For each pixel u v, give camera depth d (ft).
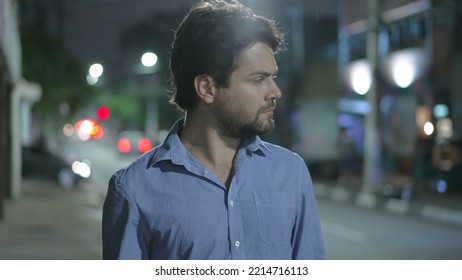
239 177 8.06
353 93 112.78
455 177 79.36
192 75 8.13
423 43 93.97
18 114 69.15
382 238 48.47
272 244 7.98
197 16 8.20
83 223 52.13
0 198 50.80
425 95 93.66
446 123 88.84
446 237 49.39
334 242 46.29
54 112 113.80
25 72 104.68
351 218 61.26
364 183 81.20
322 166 110.42
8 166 66.03
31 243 40.65
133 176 8.05
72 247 39.52
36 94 87.04
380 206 72.54
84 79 115.75
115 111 209.15
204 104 8.20
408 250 43.11
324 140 121.60
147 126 207.31
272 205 8.06
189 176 7.97
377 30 79.30
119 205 7.99
